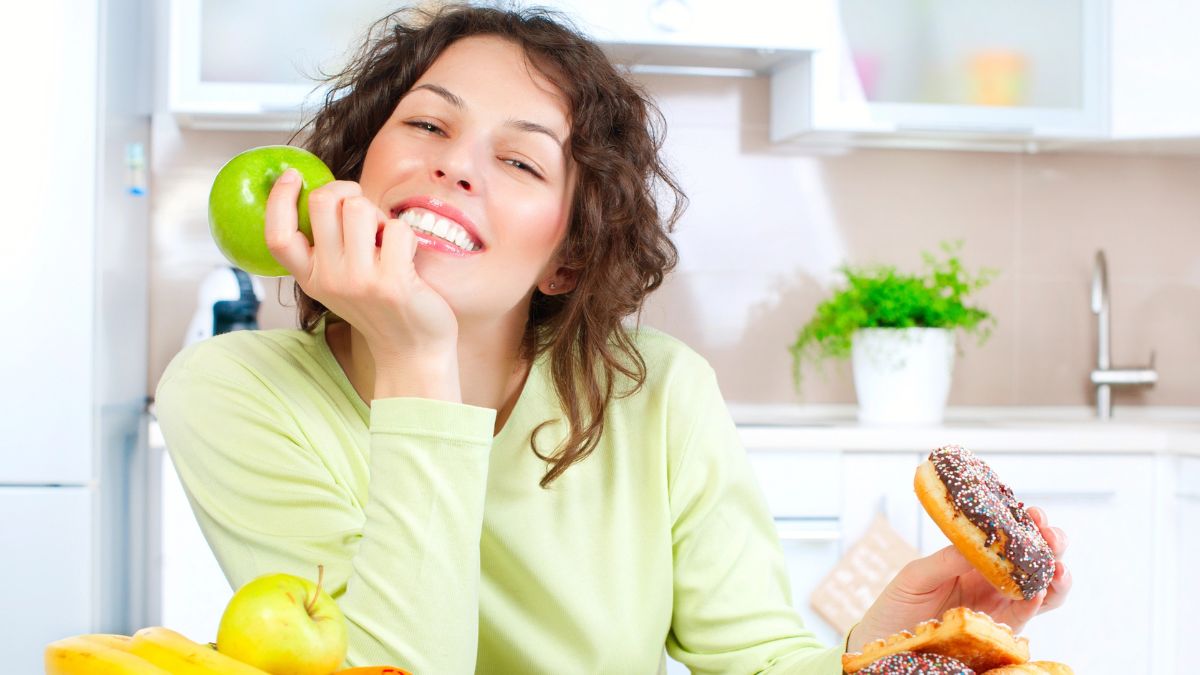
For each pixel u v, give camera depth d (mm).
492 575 1047
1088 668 2551
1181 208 3150
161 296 2893
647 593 1051
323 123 1214
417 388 844
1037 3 2811
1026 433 2520
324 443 996
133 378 2721
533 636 1033
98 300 2377
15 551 2348
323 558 898
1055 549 851
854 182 3064
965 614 690
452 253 947
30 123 2363
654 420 1108
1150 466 2562
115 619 2512
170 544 2393
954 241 3096
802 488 2465
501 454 1075
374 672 611
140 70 2762
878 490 2484
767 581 1091
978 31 2795
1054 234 3113
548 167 1000
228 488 959
